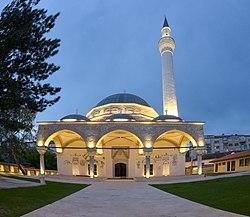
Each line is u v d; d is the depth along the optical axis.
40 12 18.06
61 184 40.19
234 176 37.12
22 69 17.17
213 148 118.19
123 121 51.03
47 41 17.98
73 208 19.84
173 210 18.62
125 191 32.81
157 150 58.53
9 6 17.75
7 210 18.30
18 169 54.81
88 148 50.56
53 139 57.78
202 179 41.09
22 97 17.59
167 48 66.69
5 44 16.33
